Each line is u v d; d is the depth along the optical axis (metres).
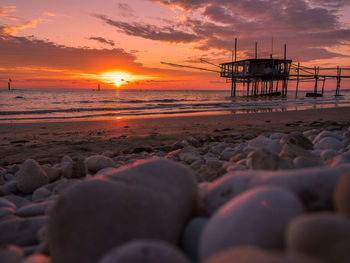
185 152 5.12
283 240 0.93
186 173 1.53
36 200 2.78
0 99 42.16
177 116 16.84
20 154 6.56
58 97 52.09
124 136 9.28
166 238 1.18
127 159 5.45
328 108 22.77
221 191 1.48
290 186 1.26
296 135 3.77
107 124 13.02
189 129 11.04
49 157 6.20
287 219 0.97
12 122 13.91
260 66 51.00
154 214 1.20
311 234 0.80
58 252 1.16
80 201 1.23
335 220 0.83
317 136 4.93
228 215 1.02
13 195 3.04
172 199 1.31
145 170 1.48
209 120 14.42
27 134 10.07
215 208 1.41
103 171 3.80
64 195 1.31
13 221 1.83
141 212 1.19
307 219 0.86
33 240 1.75
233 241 0.93
